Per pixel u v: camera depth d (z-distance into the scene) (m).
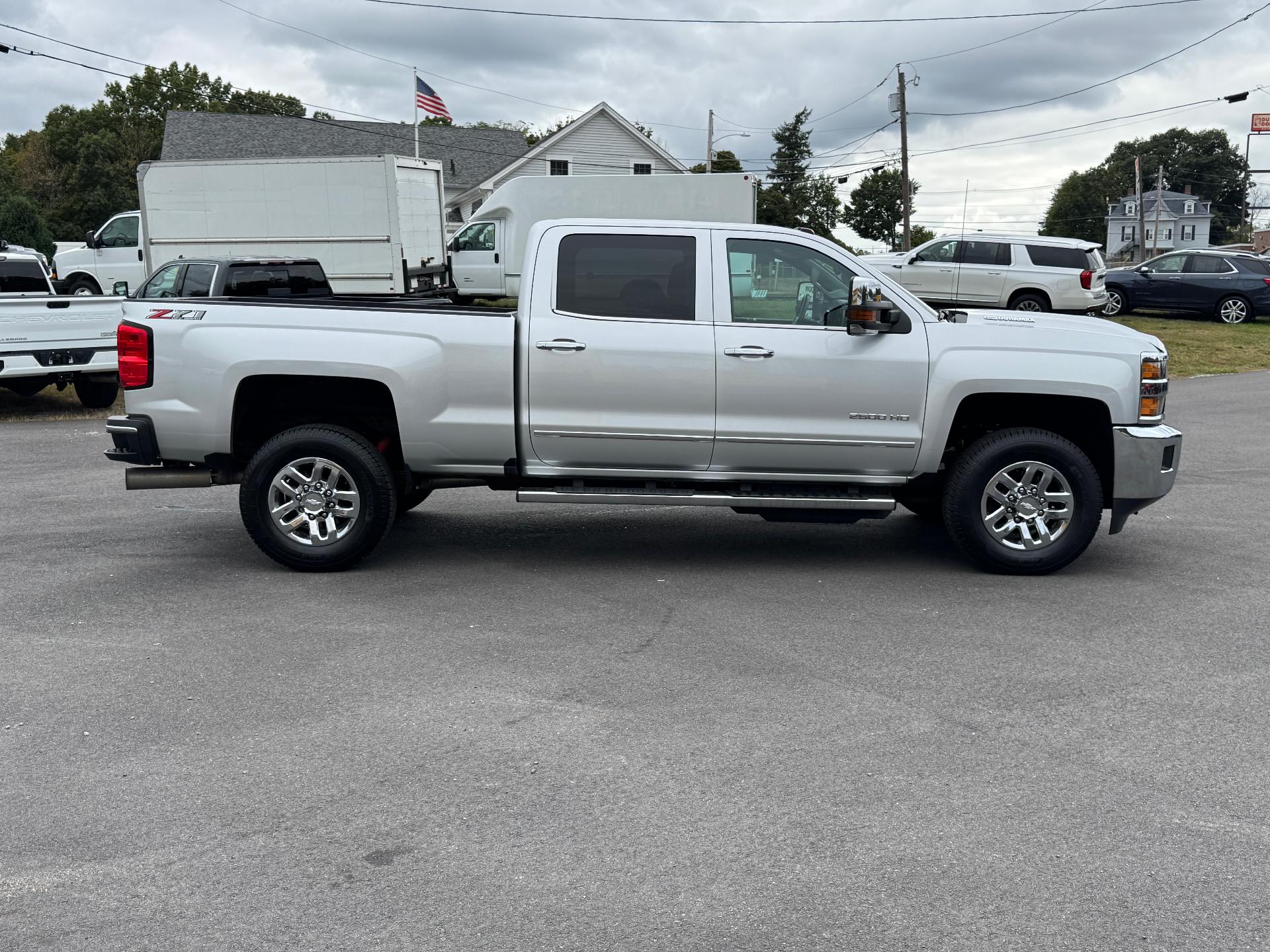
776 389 6.61
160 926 3.12
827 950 3.01
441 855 3.51
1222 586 6.62
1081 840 3.60
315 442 6.68
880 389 6.64
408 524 8.33
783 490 6.86
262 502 6.74
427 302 7.36
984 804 3.84
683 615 6.03
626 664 5.25
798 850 3.53
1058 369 6.62
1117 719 4.60
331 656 5.37
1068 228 126.00
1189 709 4.71
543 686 4.96
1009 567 6.81
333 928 3.11
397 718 4.60
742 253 6.69
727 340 6.58
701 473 6.77
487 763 4.17
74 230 69.19
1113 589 6.57
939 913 3.18
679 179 23.30
